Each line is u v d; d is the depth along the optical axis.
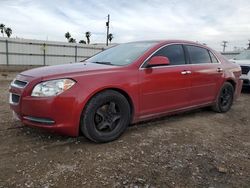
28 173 3.12
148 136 4.42
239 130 5.12
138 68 4.39
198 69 5.39
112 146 3.95
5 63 29.20
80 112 3.72
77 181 3.00
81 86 3.74
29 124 3.75
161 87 4.65
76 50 34.03
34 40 30.66
